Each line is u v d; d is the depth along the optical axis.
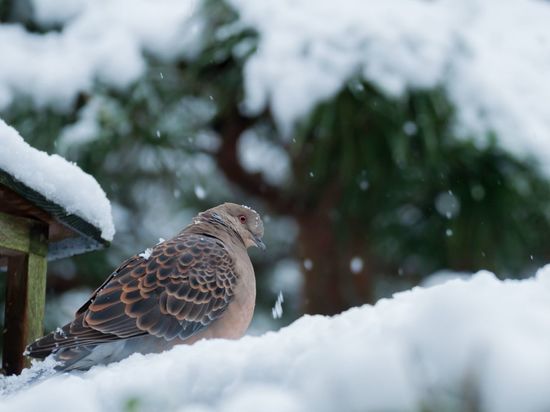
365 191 12.47
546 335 2.63
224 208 7.05
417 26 12.14
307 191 12.86
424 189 12.56
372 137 11.61
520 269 12.88
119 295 5.53
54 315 12.56
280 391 3.03
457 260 12.75
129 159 12.63
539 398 2.34
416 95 11.53
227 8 12.11
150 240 13.61
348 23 11.81
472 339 2.57
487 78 12.31
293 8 12.12
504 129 11.95
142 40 12.30
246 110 12.61
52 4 12.80
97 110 11.64
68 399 3.48
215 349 3.82
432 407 2.60
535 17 14.45
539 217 12.70
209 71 12.38
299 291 13.88
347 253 13.09
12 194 6.09
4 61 11.96
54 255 7.10
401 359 2.68
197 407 3.29
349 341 3.08
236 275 6.09
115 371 4.13
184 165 12.77
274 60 11.54
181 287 5.74
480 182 12.29
